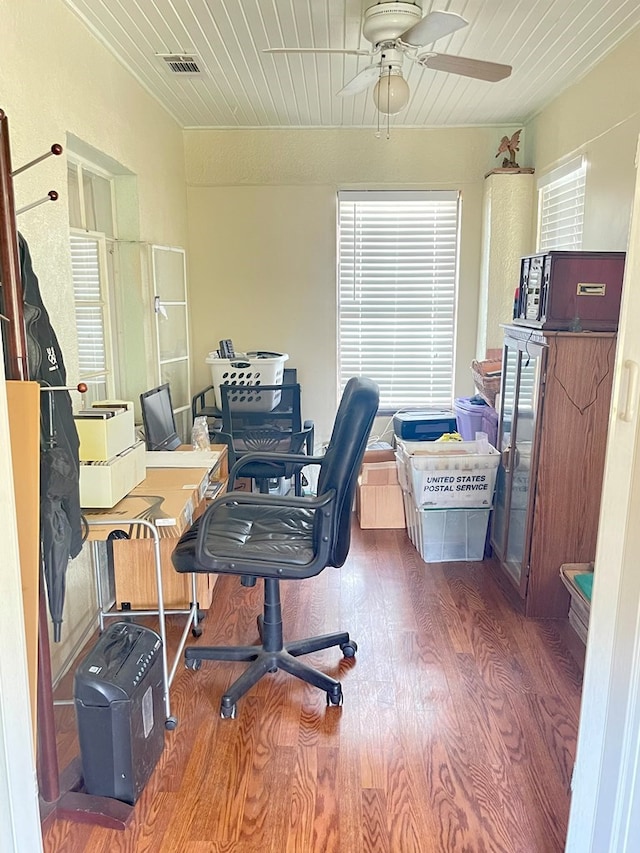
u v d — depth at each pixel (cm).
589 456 251
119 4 235
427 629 257
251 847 155
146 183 335
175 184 393
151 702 176
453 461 311
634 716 113
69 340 234
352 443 190
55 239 222
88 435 194
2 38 184
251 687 213
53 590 158
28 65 201
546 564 261
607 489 119
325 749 188
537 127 385
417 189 418
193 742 192
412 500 336
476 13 245
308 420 431
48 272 215
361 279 436
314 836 158
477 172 416
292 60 290
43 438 156
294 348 439
